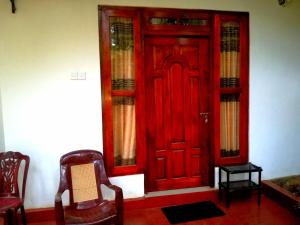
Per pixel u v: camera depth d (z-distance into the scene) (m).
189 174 3.69
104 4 3.15
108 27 3.19
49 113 3.12
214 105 3.58
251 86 3.69
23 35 3.00
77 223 2.37
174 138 3.62
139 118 3.35
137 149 3.38
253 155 3.79
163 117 3.56
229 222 3.01
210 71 3.60
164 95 3.54
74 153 2.87
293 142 3.94
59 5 3.05
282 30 3.73
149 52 3.45
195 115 3.65
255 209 3.31
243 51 3.62
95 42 3.16
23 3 2.97
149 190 3.57
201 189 3.62
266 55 3.71
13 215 2.52
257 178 3.81
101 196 2.85
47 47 3.06
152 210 3.32
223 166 3.53
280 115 3.85
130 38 3.29
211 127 3.65
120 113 3.37
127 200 3.33
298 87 3.88
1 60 2.98
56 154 3.16
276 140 3.86
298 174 3.99
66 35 3.09
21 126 3.06
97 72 3.19
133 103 3.38
